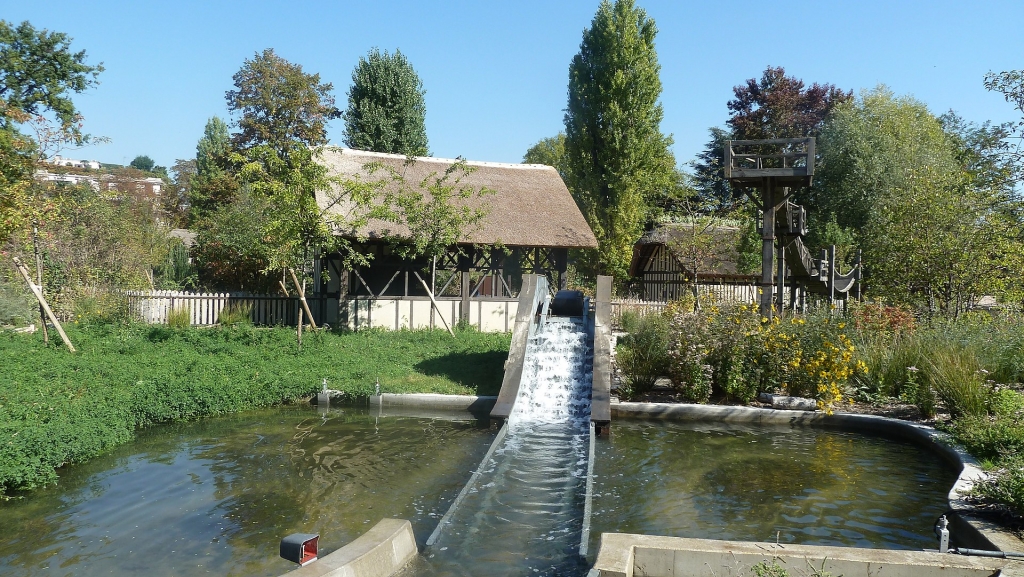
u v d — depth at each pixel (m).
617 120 35.75
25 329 20.62
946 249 23.81
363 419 12.84
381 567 5.90
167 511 7.77
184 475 9.12
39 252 16.83
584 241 24.23
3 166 14.45
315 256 25.23
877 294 27.84
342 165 24.06
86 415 10.49
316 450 10.53
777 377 13.62
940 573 5.20
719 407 12.88
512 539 7.12
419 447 10.86
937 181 26.88
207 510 7.82
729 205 31.09
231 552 6.67
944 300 25.52
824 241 34.16
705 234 31.44
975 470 8.42
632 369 14.28
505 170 27.19
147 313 22.75
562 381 13.92
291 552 5.27
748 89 49.69
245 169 17.72
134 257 27.66
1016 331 14.99
